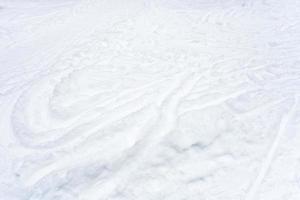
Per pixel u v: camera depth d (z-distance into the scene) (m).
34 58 5.27
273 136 3.26
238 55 5.28
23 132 3.45
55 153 3.14
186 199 2.63
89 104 3.91
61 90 4.20
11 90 4.28
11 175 2.93
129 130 3.43
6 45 5.87
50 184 2.81
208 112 3.69
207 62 5.04
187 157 3.03
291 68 4.73
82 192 2.70
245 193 2.66
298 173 2.81
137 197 2.65
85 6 8.32
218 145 3.18
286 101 3.85
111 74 4.66
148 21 7.15
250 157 3.02
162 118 3.61
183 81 4.43
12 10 7.98
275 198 2.60
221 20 7.26
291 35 6.14
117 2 8.73
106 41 5.93
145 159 3.02
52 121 3.61
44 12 7.84
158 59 5.15
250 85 4.27
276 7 8.18
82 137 3.34
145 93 4.12
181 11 7.99
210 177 2.82
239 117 3.58
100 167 2.96
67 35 6.29
